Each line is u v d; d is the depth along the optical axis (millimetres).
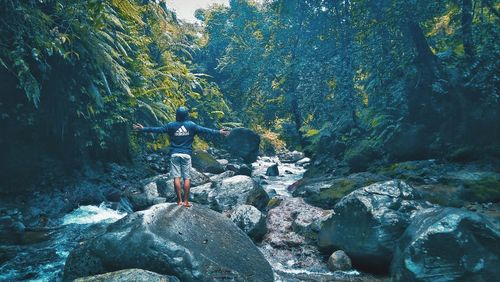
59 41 8086
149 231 4098
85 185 9734
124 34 12359
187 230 4438
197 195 8852
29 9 7797
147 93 13641
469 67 8578
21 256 5805
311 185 9539
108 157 11812
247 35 30688
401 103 10750
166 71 16312
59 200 8664
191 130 5277
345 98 13297
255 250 4824
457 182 7195
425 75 9664
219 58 34719
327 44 14758
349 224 5613
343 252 5520
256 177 15547
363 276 5152
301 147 22031
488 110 8641
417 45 9477
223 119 30141
